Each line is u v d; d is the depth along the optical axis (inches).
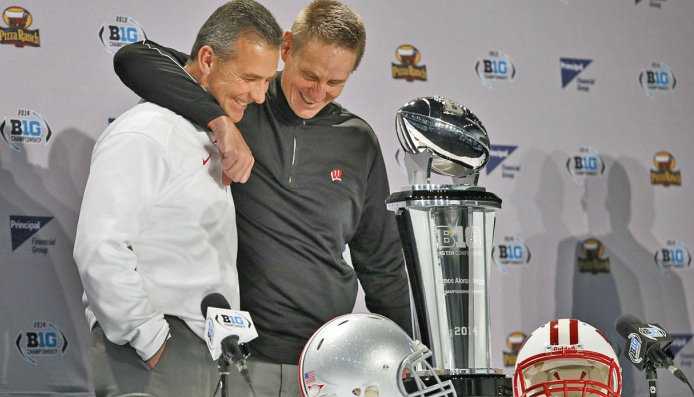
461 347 227.8
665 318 426.0
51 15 339.0
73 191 337.4
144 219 233.8
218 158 253.4
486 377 217.3
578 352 208.4
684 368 425.7
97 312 225.8
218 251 249.0
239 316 202.5
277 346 276.2
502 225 404.5
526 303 404.2
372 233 303.0
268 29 250.8
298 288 279.4
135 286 225.0
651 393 212.1
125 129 238.1
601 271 418.3
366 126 299.3
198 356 239.5
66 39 340.2
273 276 277.6
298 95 276.5
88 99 341.7
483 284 231.9
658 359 209.6
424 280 230.7
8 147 329.7
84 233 226.1
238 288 256.2
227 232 253.8
